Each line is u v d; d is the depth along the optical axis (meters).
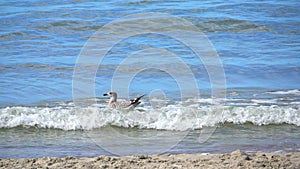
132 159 39.56
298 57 76.88
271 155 40.94
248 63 74.06
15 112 52.88
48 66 72.44
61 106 57.00
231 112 53.06
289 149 44.00
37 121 51.28
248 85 65.06
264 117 52.16
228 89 63.50
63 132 49.53
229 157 39.94
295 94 61.25
